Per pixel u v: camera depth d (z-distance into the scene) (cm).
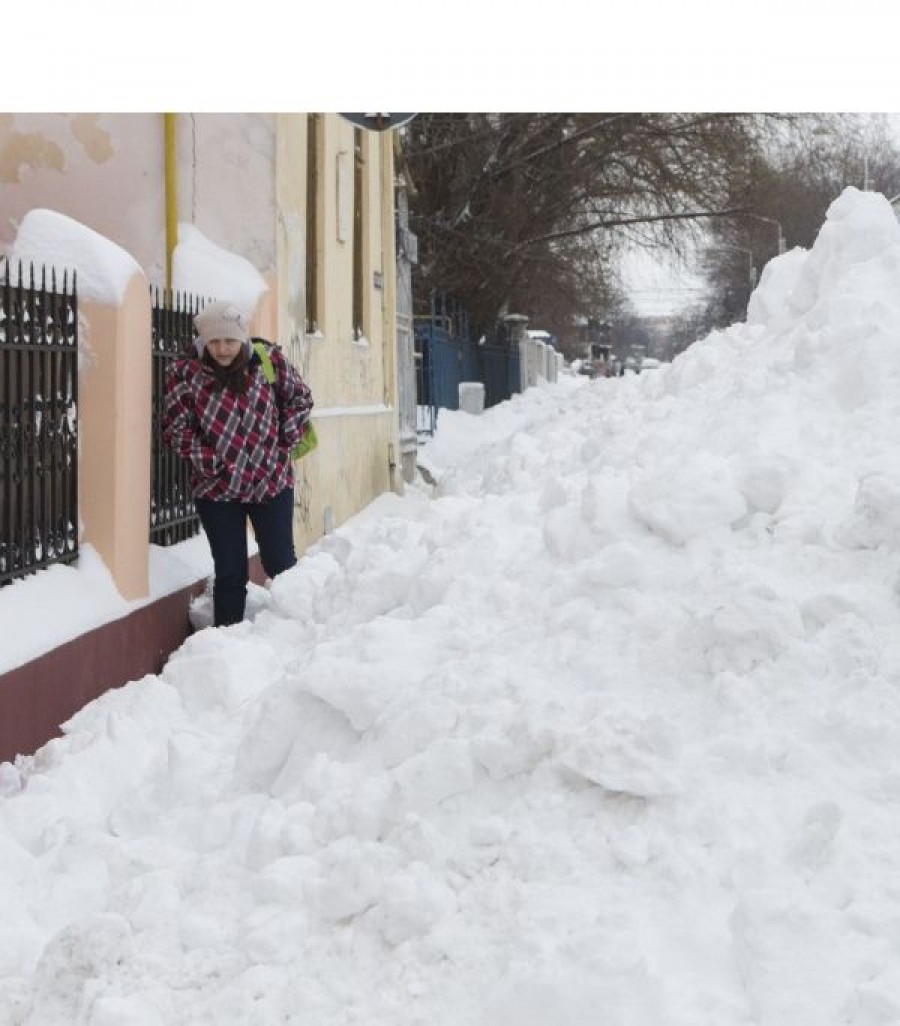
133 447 788
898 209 901
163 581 866
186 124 1138
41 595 680
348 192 1623
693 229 3759
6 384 659
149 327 823
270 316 1139
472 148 3512
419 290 3566
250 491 854
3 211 1136
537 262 3772
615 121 3500
